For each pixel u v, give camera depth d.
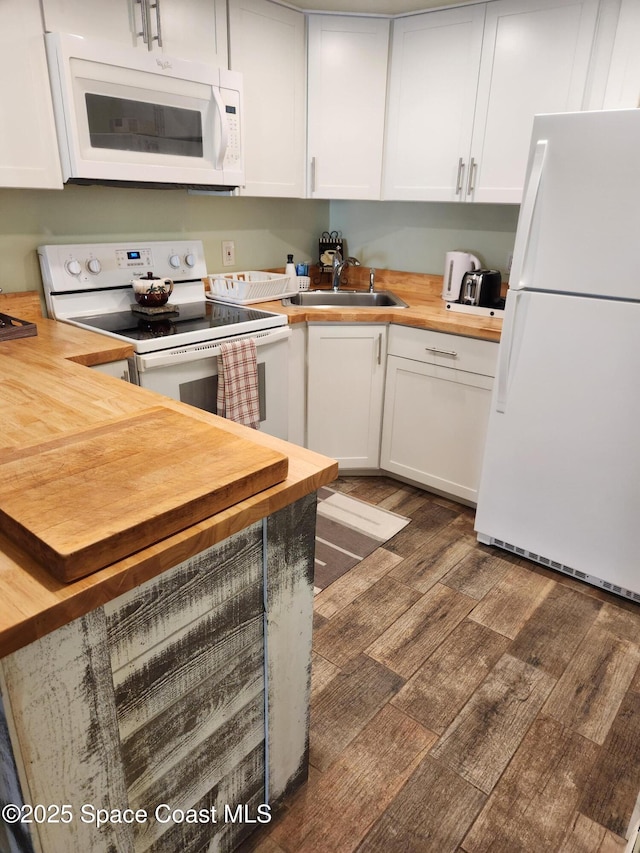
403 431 2.85
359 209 3.38
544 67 2.32
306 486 1.08
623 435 1.99
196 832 1.15
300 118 2.75
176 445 1.08
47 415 1.31
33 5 1.77
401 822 1.37
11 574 0.78
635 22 2.10
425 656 1.87
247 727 1.20
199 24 2.21
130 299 2.52
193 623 0.98
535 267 2.01
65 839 0.88
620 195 1.79
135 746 0.95
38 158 1.90
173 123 2.18
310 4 2.52
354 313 2.66
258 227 3.11
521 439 2.22
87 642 0.81
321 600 2.12
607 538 2.12
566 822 1.38
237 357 2.25
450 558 2.39
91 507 0.85
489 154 2.53
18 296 2.22
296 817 1.38
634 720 1.65
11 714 0.74
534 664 1.85
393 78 2.72
